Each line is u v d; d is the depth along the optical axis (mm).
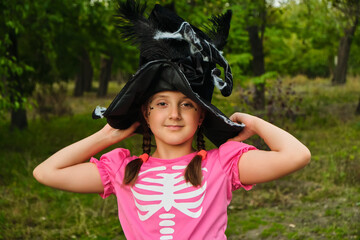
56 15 8773
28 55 10344
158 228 1646
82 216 4828
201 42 1692
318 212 4934
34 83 10844
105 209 5105
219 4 8219
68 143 8797
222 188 1701
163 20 1729
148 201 1681
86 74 26859
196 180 1679
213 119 1804
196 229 1626
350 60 21547
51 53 9883
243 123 1816
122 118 1778
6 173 6660
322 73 27375
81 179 1770
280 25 12570
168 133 1735
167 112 1727
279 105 8891
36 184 6176
